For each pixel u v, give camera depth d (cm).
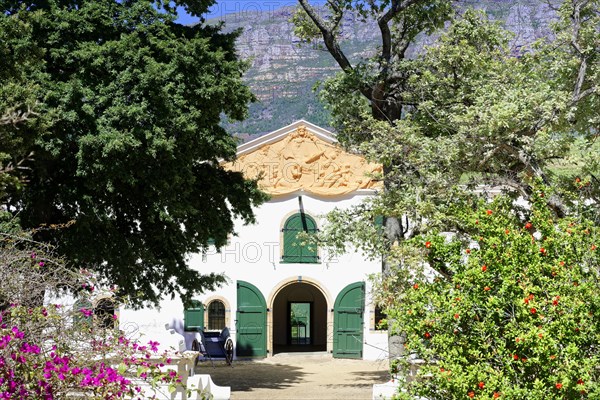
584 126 2559
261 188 3041
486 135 2142
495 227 1356
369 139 2698
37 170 2420
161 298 2817
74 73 2420
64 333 1181
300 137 3916
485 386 1188
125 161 2378
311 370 3506
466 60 2519
